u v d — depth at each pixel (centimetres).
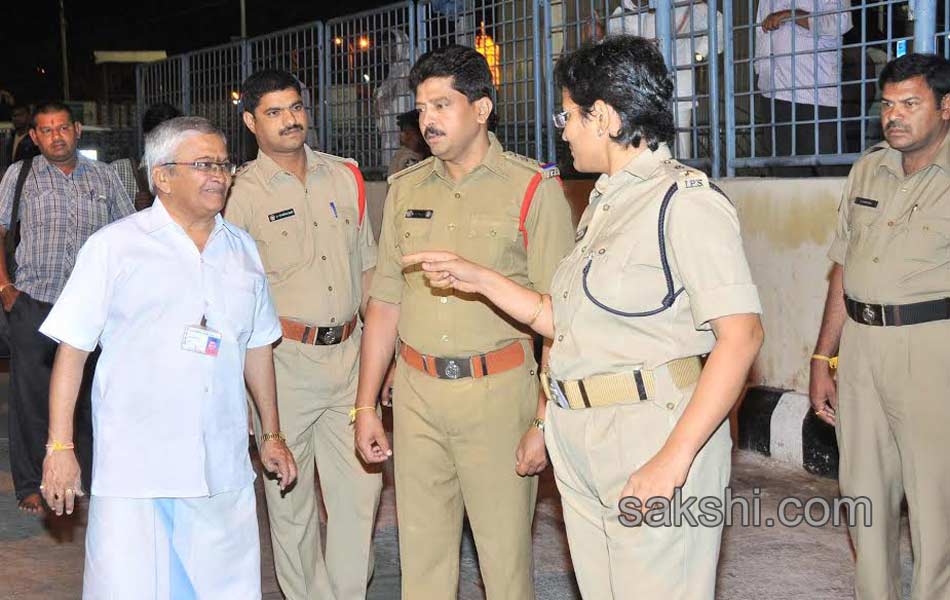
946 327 403
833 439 635
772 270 676
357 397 415
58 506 349
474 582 526
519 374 382
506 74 835
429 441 387
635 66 294
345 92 1036
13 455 612
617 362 294
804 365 664
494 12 840
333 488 468
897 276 406
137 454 345
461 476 388
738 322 279
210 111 1277
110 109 2083
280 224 450
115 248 344
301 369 451
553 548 564
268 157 454
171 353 346
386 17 984
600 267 294
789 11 664
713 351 281
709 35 688
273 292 452
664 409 293
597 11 777
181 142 343
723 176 721
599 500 308
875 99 689
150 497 345
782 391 677
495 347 378
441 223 383
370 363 411
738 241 284
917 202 405
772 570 519
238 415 359
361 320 486
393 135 976
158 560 349
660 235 288
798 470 655
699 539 295
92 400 353
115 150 1463
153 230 348
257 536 369
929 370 405
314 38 1080
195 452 348
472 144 380
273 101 445
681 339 293
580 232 310
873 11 705
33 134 599
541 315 327
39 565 556
